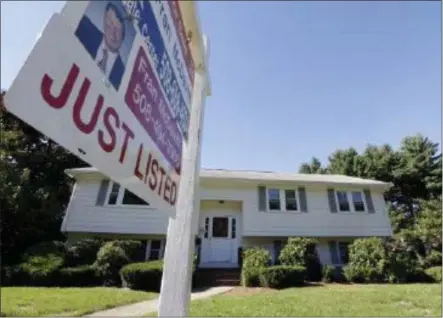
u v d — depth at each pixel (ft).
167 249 6.26
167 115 5.04
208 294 32.55
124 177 3.67
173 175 5.35
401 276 42.52
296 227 51.78
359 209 54.70
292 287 37.22
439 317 19.84
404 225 84.84
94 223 48.24
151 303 25.98
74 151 2.85
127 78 3.69
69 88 2.81
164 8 4.74
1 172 38.55
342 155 109.40
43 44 2.58
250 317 20.29
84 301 24.07
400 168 97.14
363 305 23.94
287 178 55.21
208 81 7.71
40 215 44.86
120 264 38.29
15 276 34.55
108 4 3.31
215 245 51.06
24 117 2.39
